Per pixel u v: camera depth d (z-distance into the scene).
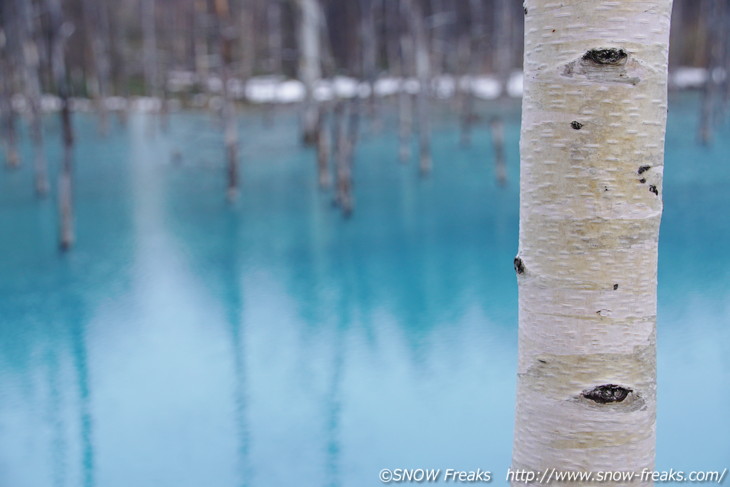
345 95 19.20
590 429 1.32
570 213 1.29
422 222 9.99
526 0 1.31
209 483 3.73
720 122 18.61
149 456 4.07
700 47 25.86
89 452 4.11
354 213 10.74
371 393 4.75
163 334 6.01
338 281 7.36
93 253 8.66
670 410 4.28
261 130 19.77
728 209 10.04
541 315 1.34
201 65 22.48
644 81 1.25
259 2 24.62
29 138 18.42
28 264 8.21
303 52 17.58
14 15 14.40
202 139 18.56
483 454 3.93
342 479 3.74
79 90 24.38
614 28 1.23
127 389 4.97
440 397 4.64
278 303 6.75
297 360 5.38
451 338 5.67
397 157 15.92
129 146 17.77
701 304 6.21
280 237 9.34
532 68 1.30
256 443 4.16
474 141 17.69
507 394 4.64
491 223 9.81
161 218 10.59
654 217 1.30
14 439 4.30
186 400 4.77
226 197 12.05
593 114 1.25
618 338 1.30
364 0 15.07
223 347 5.68
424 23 20.20
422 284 7.18
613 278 1.29
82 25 21.67
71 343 5.83
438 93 22.34
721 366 4.89
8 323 6.33
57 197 12.12
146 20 23.36
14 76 18.44
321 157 12.75
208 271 7.86
